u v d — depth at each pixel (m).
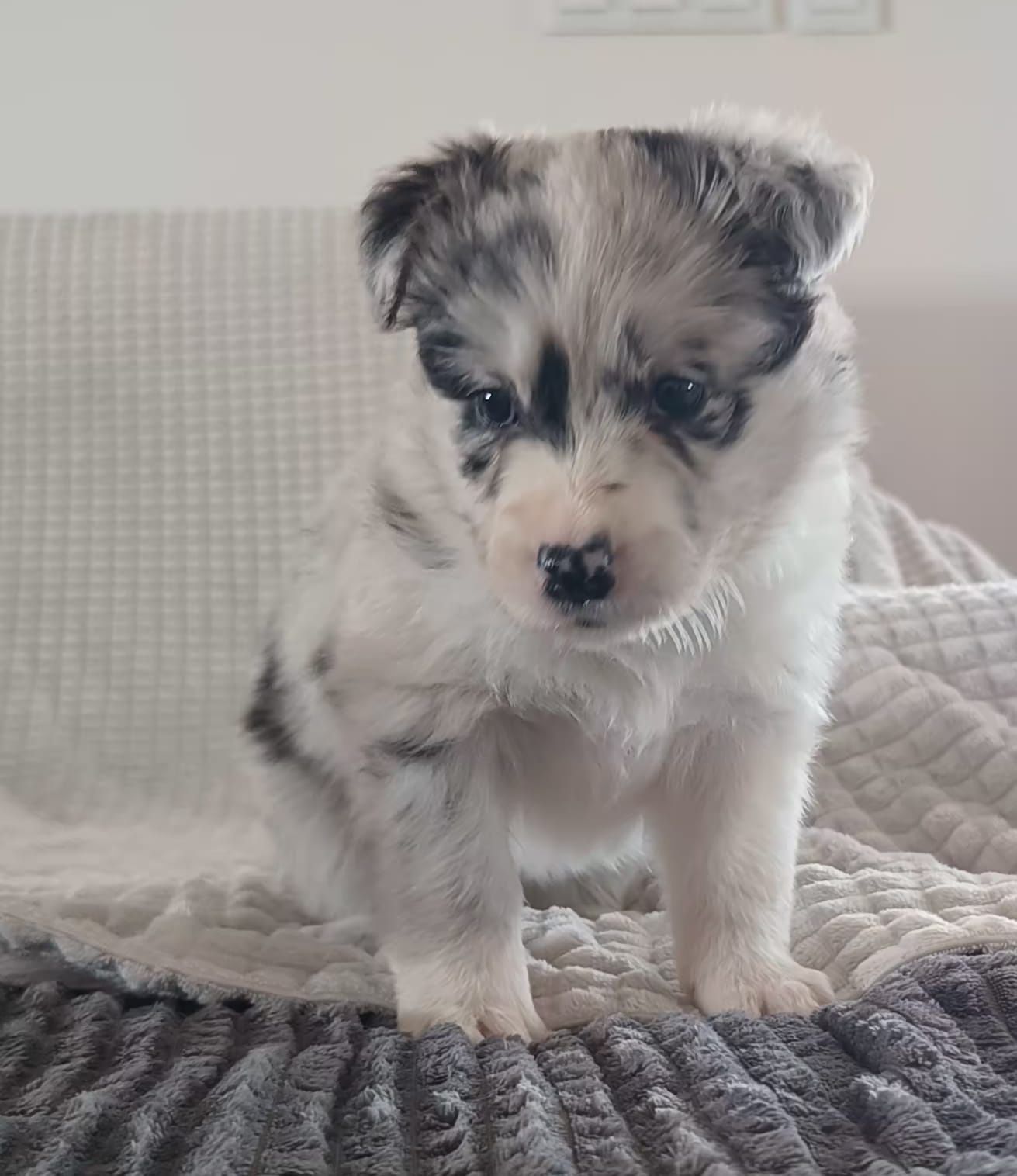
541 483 0.46
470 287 0.49
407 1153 0.38
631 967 0.53
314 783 0.58
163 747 0.77
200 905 0.57
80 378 0.82
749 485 0.49
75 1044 0.45
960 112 0.99
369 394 0.82
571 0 0.96
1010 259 1.01
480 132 0.55
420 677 0.51
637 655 0.52
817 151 0.52
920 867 0.59
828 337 0.52
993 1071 0.42
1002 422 1.02
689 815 0.55
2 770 0.74
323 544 0.59
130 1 0.95
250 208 0.88
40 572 0.80
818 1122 0.39
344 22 0.96
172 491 0.81
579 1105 0.40
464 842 0.51
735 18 0.97
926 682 0.70
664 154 0.50
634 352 0.47
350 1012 0.49
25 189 0.96
